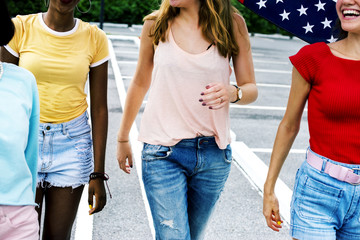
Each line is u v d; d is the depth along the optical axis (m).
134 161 4.96
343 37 2.13
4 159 1.56
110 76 9.54
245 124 7.07
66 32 2.24
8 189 1.58
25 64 2.19
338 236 2.15
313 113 2.03
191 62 2.18
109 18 22.86
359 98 1.91
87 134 2.39
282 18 2.60
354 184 1.97
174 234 2.24
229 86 2.20
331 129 1.98
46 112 2.24
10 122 1.58
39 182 2.29
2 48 2.21
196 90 2.21
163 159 2.25
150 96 2.31
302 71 2.03
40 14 2.28
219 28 2.22
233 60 2.41
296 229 2.09
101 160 2.40
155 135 2.26
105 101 2.45
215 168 2.33
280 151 2.24
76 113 2.33
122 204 3.95
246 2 2.62
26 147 1.80
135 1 23.12
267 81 11.29
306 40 2.60
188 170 2.29
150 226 3.62
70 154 2.31
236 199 4.25
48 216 2.37
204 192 2.39
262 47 20.06
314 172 2.04
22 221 1.63
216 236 3.55
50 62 2.20
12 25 1.66
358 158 1.97
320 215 2.04
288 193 4.34
